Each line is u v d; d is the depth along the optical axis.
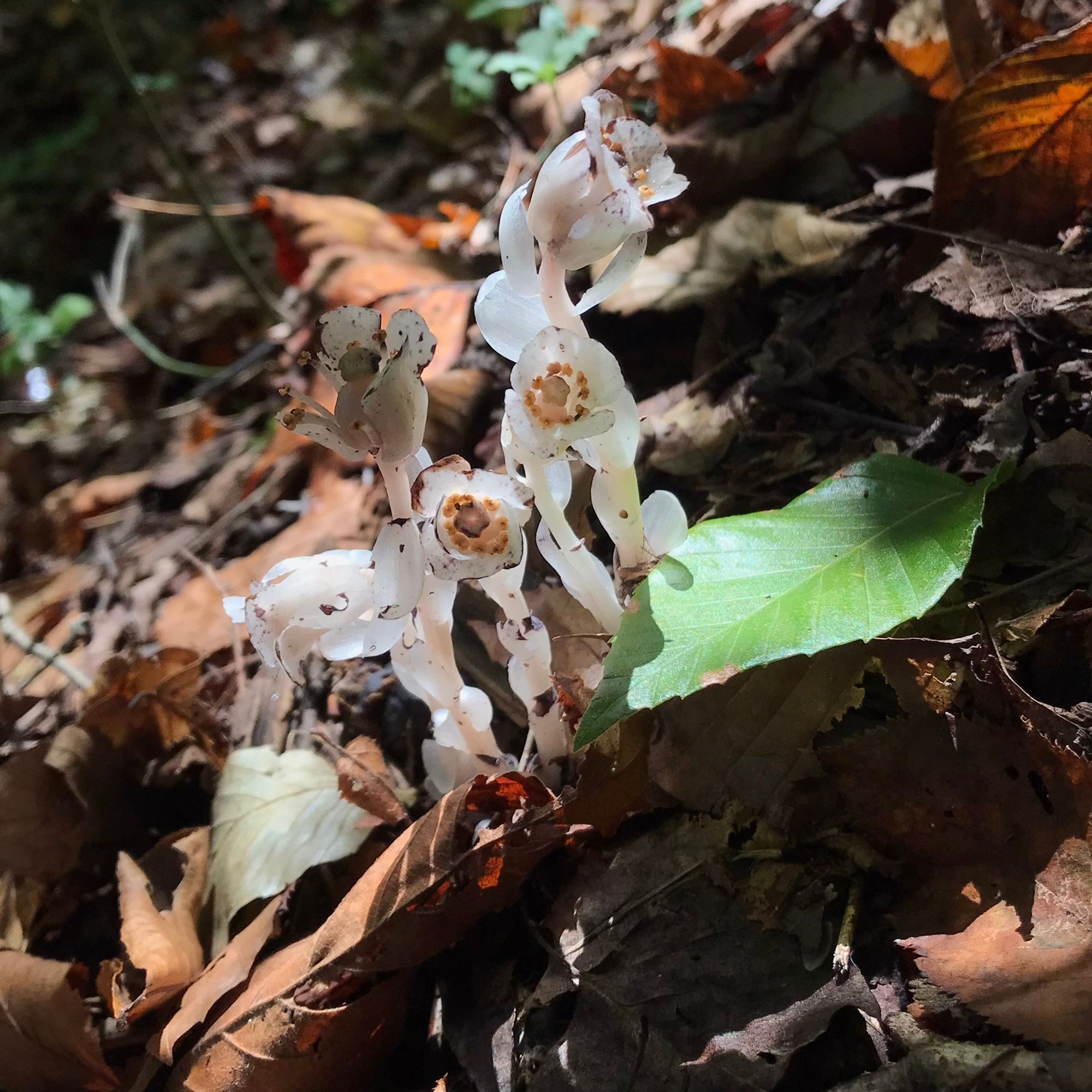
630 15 0.48
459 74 0.47
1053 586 0.20
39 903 0.25
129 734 0.27
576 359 0.16
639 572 0.21
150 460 0.51
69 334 0.63
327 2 0.74
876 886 0.18
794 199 0.31
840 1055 0.17
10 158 0.77
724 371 0.28
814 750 0.20
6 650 0.37
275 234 0.45
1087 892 0.17
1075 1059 0.15
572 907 0.20
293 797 0.23
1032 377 0.22
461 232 0.43
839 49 0.32
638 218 0.17
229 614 0.19
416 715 0.25
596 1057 0.18
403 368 0.17
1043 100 0.23
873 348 0.26
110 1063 0.21
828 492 0.20
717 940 0.18
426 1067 0.20
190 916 0.23
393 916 0.19
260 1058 0.19
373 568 0.18
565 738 0.21
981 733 0.18
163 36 0.80
